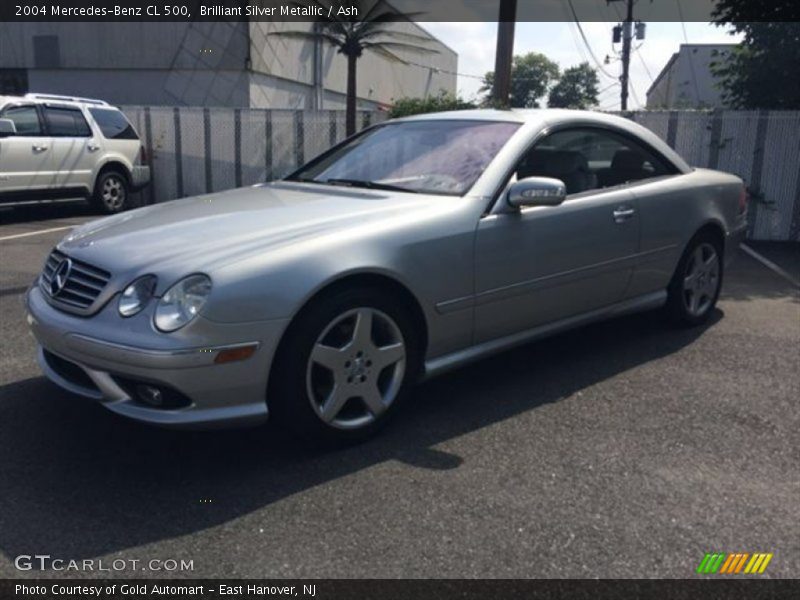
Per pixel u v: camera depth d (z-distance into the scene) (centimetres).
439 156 430
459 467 331
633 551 269
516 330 417
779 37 1087
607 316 473
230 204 400
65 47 2211
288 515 291
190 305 301
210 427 310
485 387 430
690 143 1045
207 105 2161
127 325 306
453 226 372
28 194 1107
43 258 798
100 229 378
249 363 310
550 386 432
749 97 1130
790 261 861
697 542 275
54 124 1146
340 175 455
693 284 535
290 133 1314
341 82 2873
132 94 2203
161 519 288
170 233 348
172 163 1383
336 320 332
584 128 460
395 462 336
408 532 280
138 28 2162
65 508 294
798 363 476
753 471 331
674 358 482
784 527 286
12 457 335
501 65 1313
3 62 2258
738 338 527
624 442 358
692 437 364
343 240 337
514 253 398
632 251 469
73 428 365
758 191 1027
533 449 350
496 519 289
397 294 360
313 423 332
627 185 477
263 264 314
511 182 405
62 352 328
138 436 358
